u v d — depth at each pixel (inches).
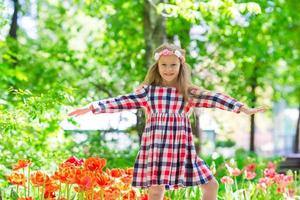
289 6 618.5
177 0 330.0
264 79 617.6
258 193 264.8
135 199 228.2
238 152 623.5
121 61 512.4
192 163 201.0
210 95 203.5
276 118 1156.5
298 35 658.2
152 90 204.4
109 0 485.1
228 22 493.0
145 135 203.3
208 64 510.6
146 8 436.8
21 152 305.0
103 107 196.9
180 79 204.2
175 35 505.0
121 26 515.2
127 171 231.9
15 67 452.1
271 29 532.4
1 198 242.4
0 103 283.7
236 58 510.3
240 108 199.8
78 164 236.8
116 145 451.5
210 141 610.5
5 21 369.7
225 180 257.4
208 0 344.5
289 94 767.7
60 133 347.6
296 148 781.9
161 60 202.8
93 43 536.1
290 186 292.4
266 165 452.1
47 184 217.5
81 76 492.4
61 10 538.9
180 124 200.8
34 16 565.6
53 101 276.7
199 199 252.5
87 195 221.0
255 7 326.6
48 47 507.5
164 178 195.5
